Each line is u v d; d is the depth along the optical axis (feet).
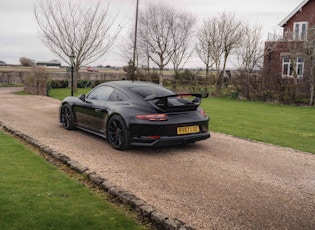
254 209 11.48
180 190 13.06
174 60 119.03
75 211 10.59
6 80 104.17
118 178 14.26
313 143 23.22
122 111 18.84
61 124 27.48
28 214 10.17
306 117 38.40
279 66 81.10
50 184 12.96
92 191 12.51
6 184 12.66
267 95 59.21
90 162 16.61
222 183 14.07
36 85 61.98
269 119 35.60
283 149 20.84
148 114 18.04
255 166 16.84
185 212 11.03
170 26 115.85
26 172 14.33
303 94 56.24
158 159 17.65
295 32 75.00
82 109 22.98
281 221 10.64
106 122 20.20
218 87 69.87
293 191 13.42
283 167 16.83
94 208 10.90
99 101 21.54
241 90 63.77
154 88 20.98
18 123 27.37
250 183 14.20
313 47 57.98
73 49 68.59
